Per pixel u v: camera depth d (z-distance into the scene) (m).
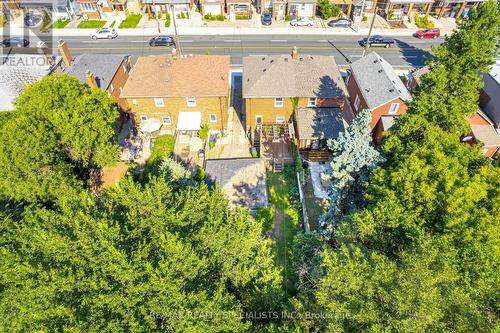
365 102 44.50
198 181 36.84
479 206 23.12
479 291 19.00
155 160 39.78
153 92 42.88
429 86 31.83
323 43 65.69
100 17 73.12
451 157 27.09
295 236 31.38
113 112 38.34
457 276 18.98
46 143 32.12
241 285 22.95
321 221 31.52
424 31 66.88
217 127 46.81
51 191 31.58
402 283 17.92
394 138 30.59
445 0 71.38
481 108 46.16
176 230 22.77
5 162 29.59
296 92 42.41
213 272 21.73
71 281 18.80
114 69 48.72
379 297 18.73
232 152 44.38
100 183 39.59
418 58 61.44
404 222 22.75
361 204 30.89
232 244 23.11
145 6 75.56
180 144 45.41
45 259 20.50
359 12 73.00
